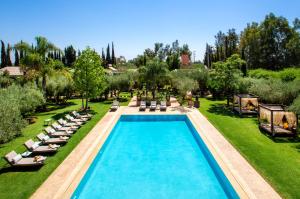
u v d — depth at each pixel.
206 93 35.12
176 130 19.75
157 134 18.75
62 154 12.75
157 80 31.16
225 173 10.19
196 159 13.76
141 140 17.34
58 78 30.05
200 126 18.06
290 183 9.27
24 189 9.20
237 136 15.43
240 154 12.34
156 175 11.79
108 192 10.20
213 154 12.39
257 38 61.28
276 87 22.50
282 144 13.85
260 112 17.55
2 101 16.16
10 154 11.13
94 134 16.42
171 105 27.53
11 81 32.91
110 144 16.52
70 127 17.39
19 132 16.53
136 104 28.36
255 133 16.06
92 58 24.05
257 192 8.66
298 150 12.86
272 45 59.69
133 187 10.62
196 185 10.75
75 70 24.14
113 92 38.03
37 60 27.22
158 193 10.09
